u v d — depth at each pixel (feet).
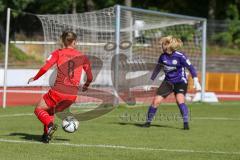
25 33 376.07
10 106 188.44
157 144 103.55
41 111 98.58
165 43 126.41
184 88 128.57
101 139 108.47
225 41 430.61
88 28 199.62
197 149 98.78
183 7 509.76
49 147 96.68
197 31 233.55
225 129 130.00
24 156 87.97
